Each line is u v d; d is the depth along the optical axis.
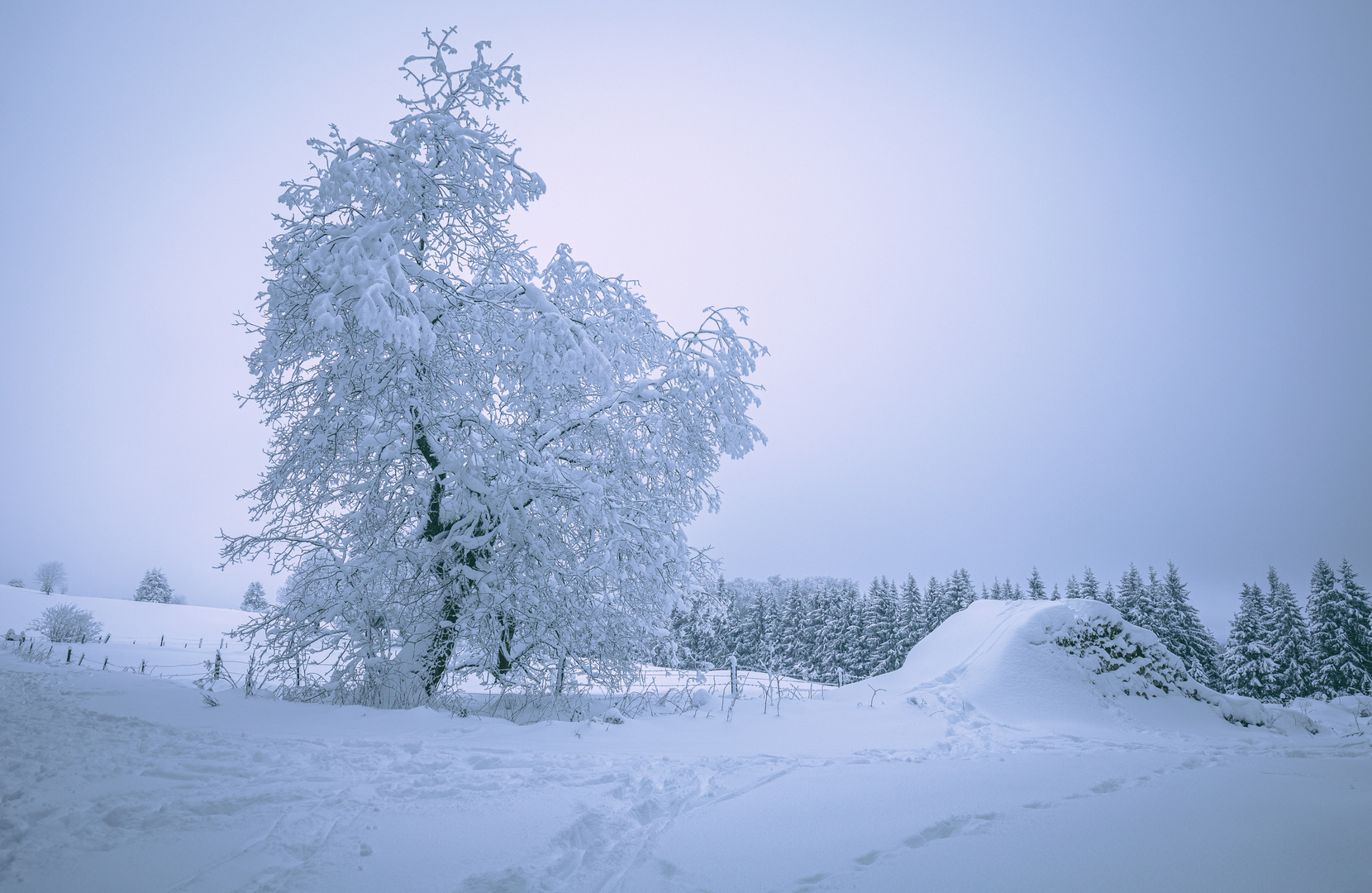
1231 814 5.30
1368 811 5.43
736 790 6.04
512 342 11.66
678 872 4.07
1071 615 15.14
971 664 14.73
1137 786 6.42
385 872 3.99
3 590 47.50
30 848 4.13
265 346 10.52
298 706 9.75
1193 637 49.28
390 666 11.02
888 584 57.38
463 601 11.92
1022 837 4.70
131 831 4.48
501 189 12.10
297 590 11.79
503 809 5.21
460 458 11.76
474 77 11.75
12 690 9.33
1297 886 3.77
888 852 4.39
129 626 38.56
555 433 13.09
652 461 13.24
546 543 12.28
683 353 13.76
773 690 15.05
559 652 11.97
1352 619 40.59
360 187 10.33
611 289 13.70
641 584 12.58
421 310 10.10
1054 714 12.85
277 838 4.46
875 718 11.81
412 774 6.20
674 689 13.99
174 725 7.64
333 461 11.77
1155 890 3.74
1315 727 13.41
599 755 7.39
